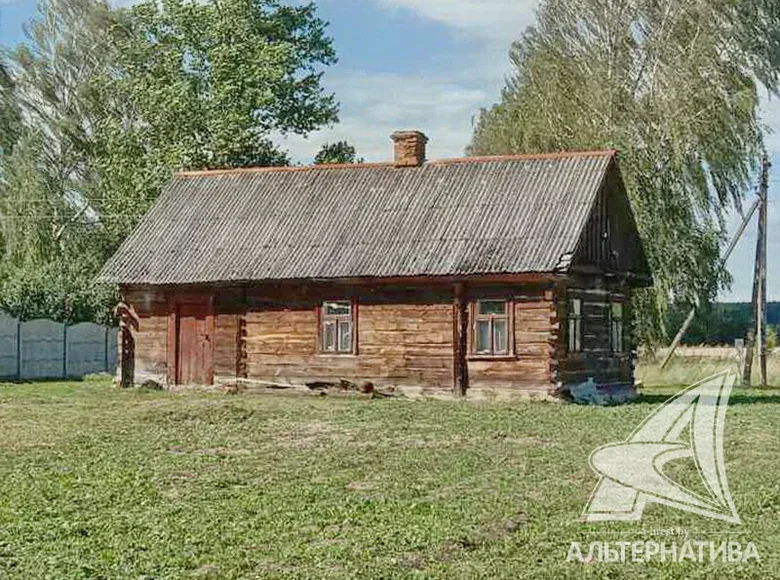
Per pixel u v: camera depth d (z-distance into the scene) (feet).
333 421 86.22
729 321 266.77
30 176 207.92
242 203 126.11
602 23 168.96
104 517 49.93
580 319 111.86
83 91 213.46
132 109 213.87
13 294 169.07
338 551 43.11
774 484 57.62
